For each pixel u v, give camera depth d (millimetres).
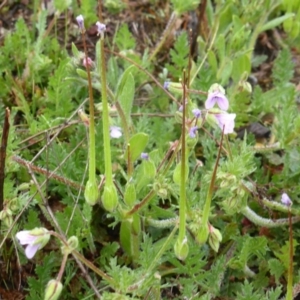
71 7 422
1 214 264
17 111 357
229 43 359
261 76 419
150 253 255
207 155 324
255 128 374
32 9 428
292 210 302
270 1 390
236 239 292
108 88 262
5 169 279
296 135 317
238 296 265
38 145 327
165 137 334
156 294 253
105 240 312
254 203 318
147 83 376
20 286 292
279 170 348
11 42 372
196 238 241
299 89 385
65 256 206
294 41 430
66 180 285
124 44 382
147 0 443
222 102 247
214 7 447
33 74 361
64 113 339
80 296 281
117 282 226
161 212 289
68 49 407
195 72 364
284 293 302
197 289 288
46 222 317
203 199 272
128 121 275
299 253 306
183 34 368
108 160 227
